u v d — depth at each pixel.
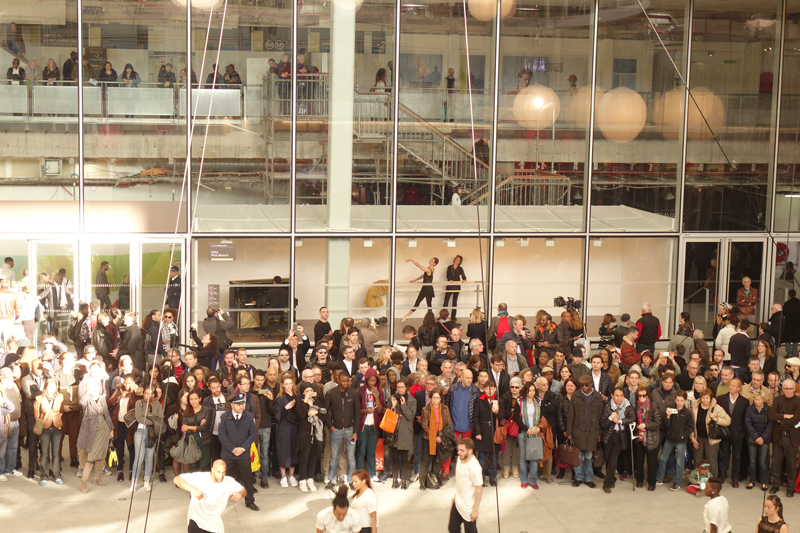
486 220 18.41
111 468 12.16
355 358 13.56
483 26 17.92
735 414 12.16
